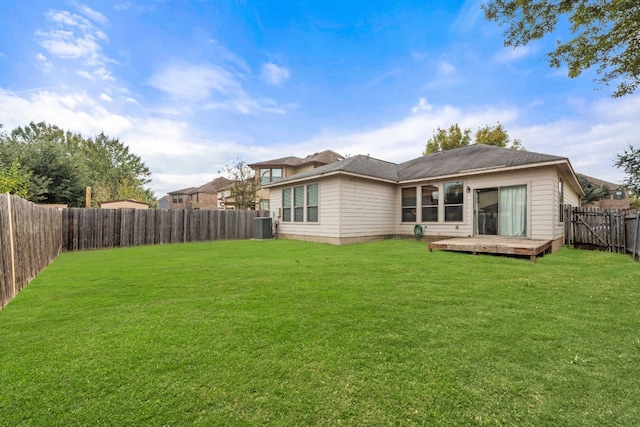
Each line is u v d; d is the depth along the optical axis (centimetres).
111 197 3031
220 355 236
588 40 507
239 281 484
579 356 235
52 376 207
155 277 520
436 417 168
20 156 1573
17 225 438
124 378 205
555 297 390
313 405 178
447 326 294
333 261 683
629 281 476
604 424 162
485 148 1189
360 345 253
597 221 932
